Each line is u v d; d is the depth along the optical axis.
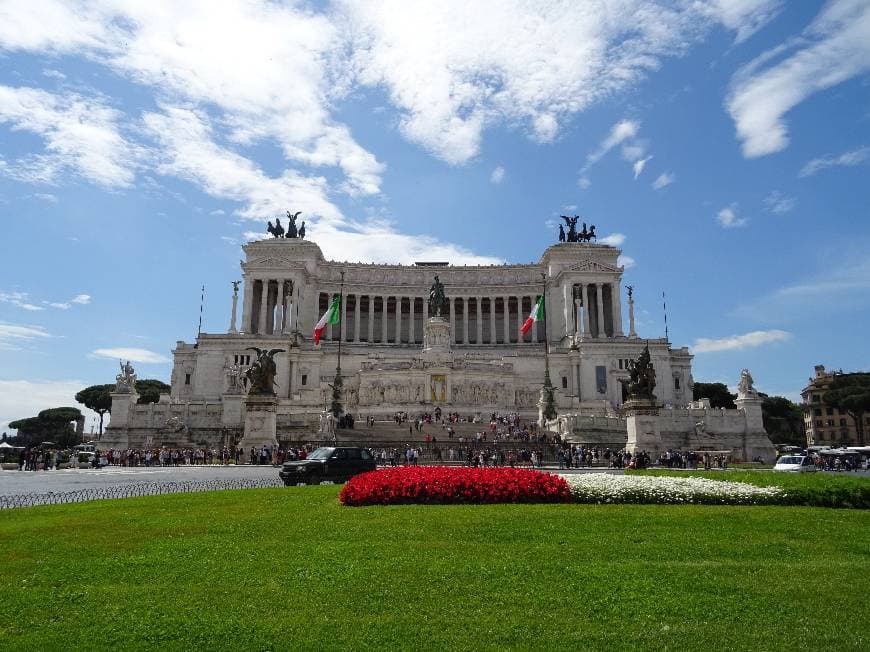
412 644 10.84
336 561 15.68
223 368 120.50
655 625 11.66
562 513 22.19
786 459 56.22
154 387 159.38
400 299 154.62
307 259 146.62
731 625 11.66
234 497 28.17
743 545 17.45
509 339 159.12
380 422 94.00
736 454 87.25
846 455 77.00
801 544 17.66
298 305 137.88
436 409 99.38
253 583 14.01
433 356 111.19
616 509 23.34
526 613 12.22
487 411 105.88
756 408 91.81
